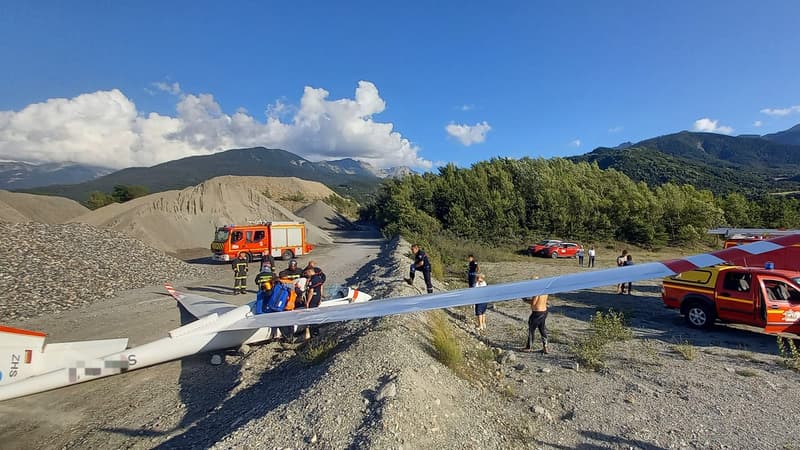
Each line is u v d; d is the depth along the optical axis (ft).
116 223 99.30
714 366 28.12
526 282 16.40
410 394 18.29
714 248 147.33
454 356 25.22
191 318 36.19
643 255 128.77
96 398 23.81
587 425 19.53
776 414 20.79
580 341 33.32
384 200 192.24
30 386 23.29
